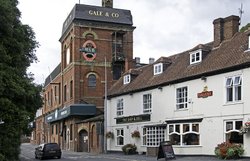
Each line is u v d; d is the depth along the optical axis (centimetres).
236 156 2620
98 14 5369
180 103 3259
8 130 1886
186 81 3189
